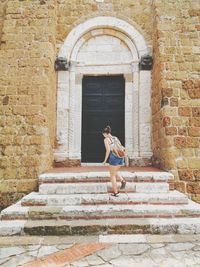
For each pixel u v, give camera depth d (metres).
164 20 7.23
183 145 6.49
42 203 5.22
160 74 6.95
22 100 6.80
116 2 8.48
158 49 7.12
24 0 7.44
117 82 8.53
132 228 4.46
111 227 4.46
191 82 6.82
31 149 6.53
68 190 5.60
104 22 8.40
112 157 5.31
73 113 8.16
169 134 6.54
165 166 6.58
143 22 8.38
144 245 4.03
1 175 6.41
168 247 3.96
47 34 7.18
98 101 8.54
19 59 7.04
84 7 8.48
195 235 4.40
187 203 5.20
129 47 8.40
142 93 8.09
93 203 5.20
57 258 3.63
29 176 6.37
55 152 7.96
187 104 6.70
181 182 6.27
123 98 8.49
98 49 8.48
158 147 7.30
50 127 7.31
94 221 4.66
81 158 8.34
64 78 8.20
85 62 8.42
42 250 3.89
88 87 8.56
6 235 4.44
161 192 5.59
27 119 6.71
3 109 6.77
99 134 8.43
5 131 6.66
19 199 6.25
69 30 8.41
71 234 4.45
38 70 6.95
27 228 4.46
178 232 4.45
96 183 5.77
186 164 6.36
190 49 7.03
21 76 6.93
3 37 7.18
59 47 8.31
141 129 8.02
